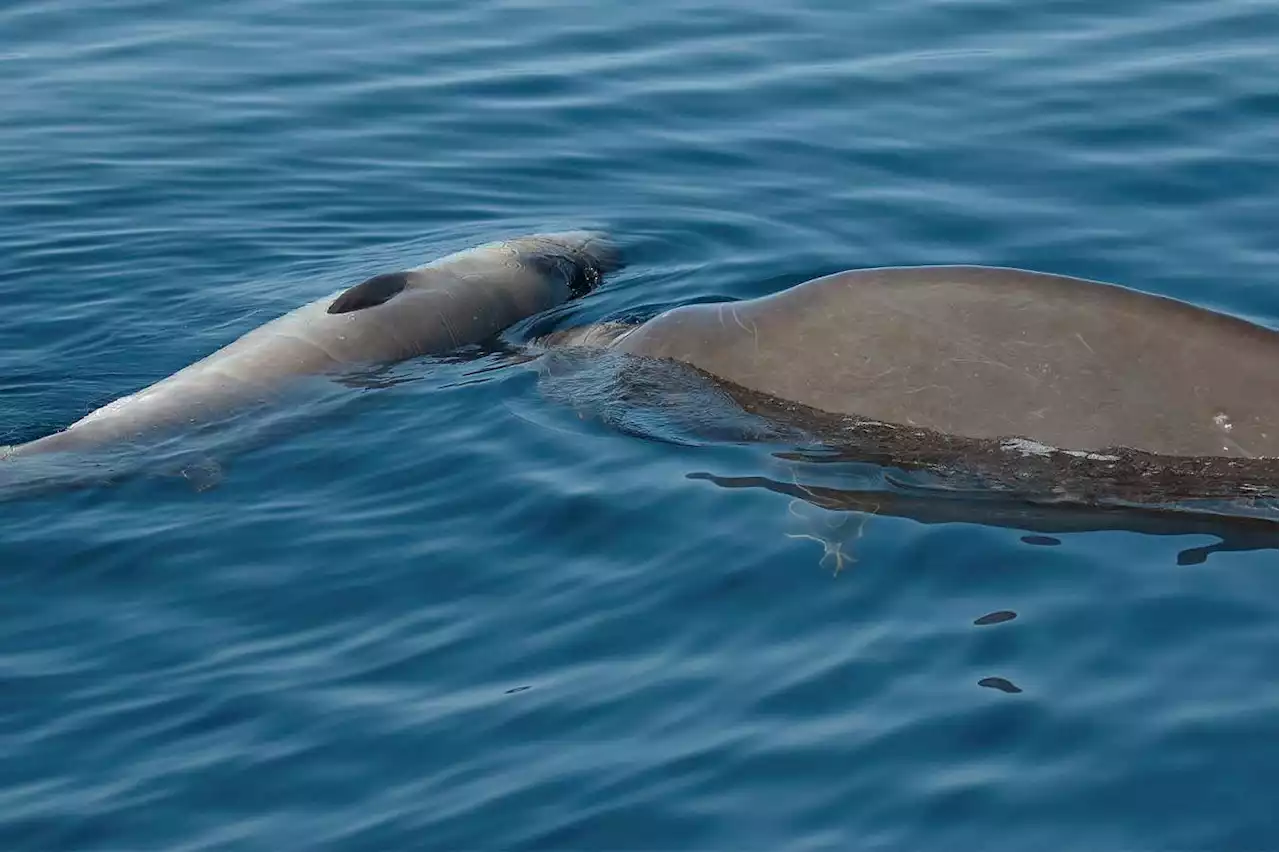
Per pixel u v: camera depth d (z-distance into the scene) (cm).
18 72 1579
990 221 1238
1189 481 797
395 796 654
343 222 1301
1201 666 699
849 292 885
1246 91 1430
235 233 1279
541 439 917
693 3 1734
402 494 872
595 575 791
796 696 698
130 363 1073
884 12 1680
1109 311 827
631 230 1260
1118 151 1341
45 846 633
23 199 1323
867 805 636
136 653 746
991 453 830
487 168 1380
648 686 709
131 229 1281
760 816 634
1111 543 783
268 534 838
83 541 832
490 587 788
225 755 679
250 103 1505
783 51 1593
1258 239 1180
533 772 662
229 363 1002
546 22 1694
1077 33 1593
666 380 923
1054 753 656
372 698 711
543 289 1127
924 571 775
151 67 1590
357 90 1531
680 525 823
